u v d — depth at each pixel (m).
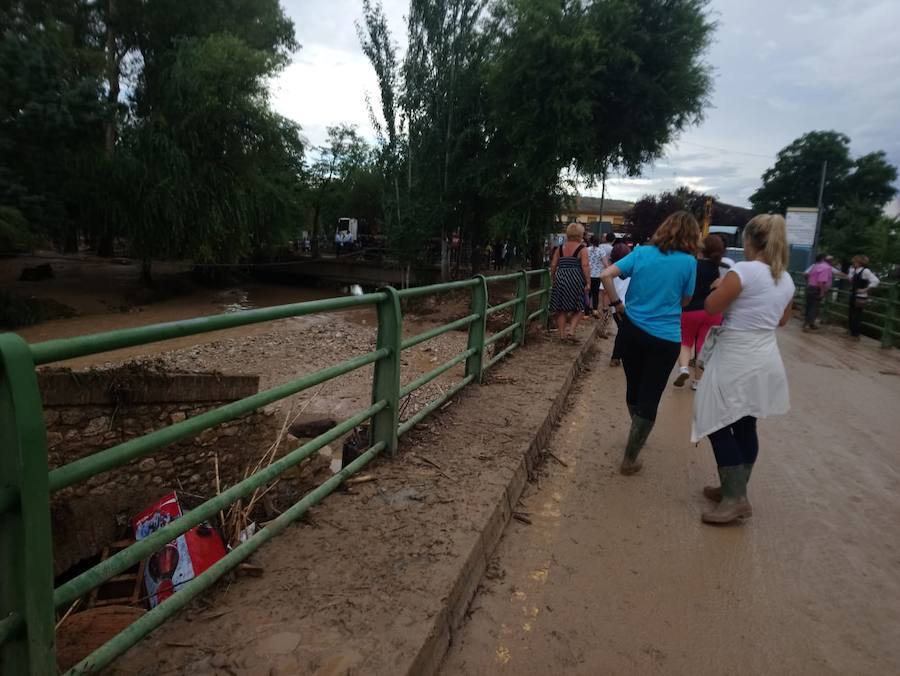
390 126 22.41
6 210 17.30
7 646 1.82
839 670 2.61
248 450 5.91
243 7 29.92
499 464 4.18
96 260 23.20
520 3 17.62
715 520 3.89
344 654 2.23
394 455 4.23
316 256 38.25
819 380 9.02
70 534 4.51
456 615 2.76
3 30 19.52
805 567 3.45
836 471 5.04
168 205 21.95
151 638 2.29
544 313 10.58
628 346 4.50
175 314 21.86
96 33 26.94
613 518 3.96
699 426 3.96
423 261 24.27
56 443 4.52
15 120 17.73
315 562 2.86
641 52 17.67
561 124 17.48
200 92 22.69
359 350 15.04
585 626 2.85
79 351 1.90
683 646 2.73
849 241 30.22
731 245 34.41
